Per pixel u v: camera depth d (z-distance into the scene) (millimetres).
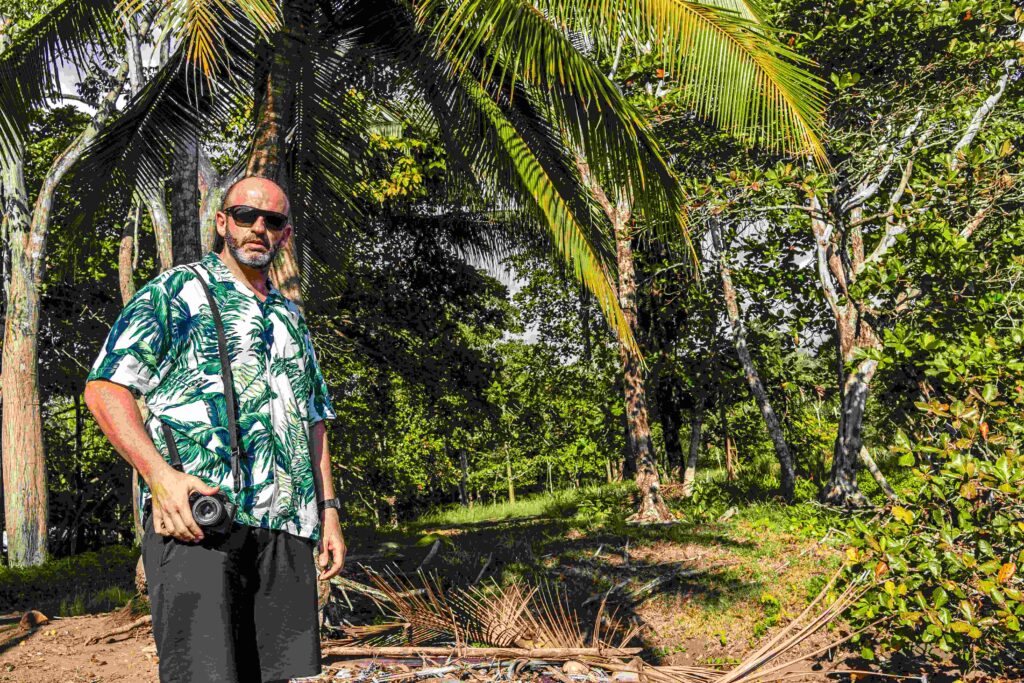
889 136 13180
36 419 18938
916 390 13586
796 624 4293
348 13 7699
